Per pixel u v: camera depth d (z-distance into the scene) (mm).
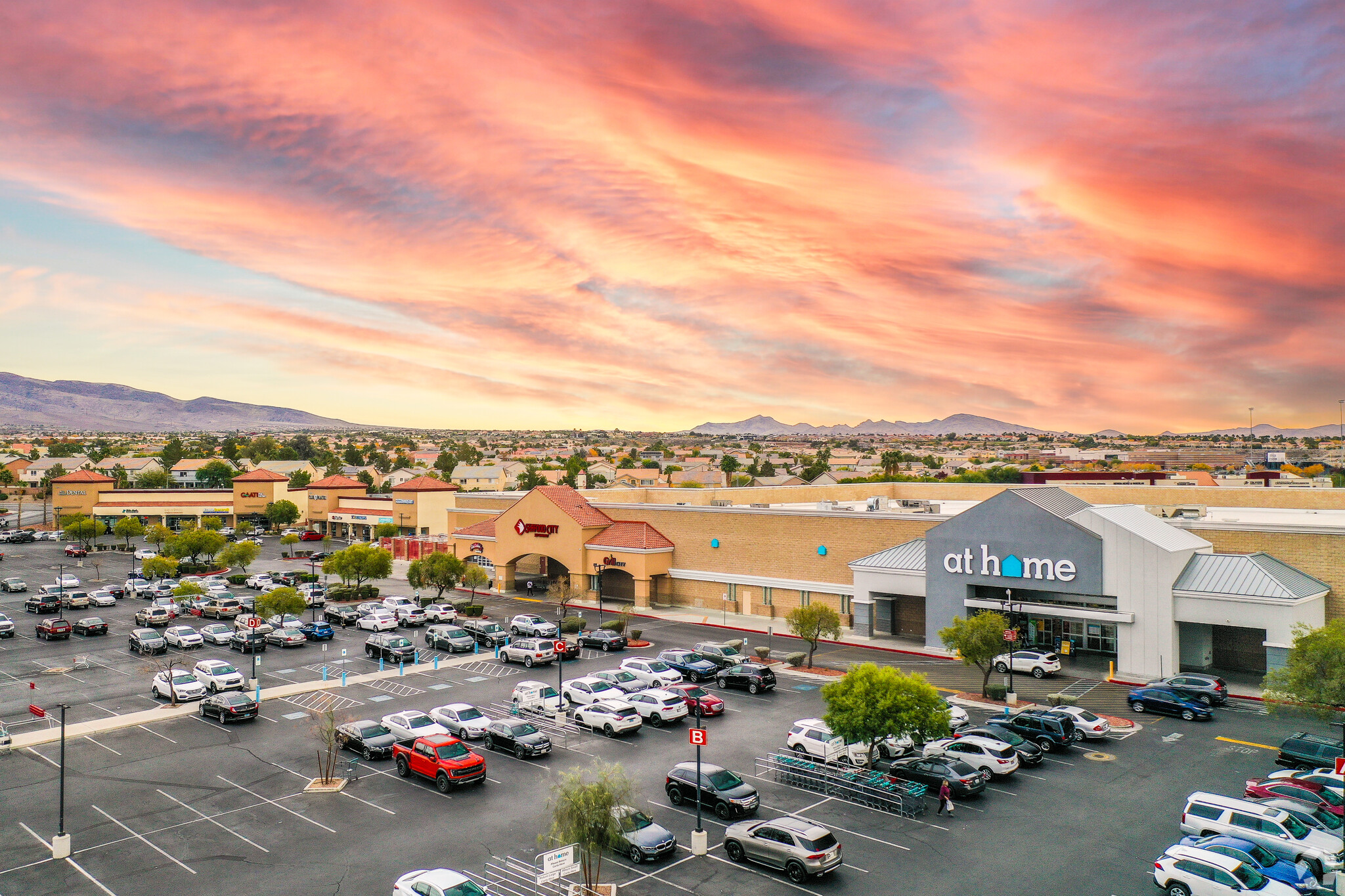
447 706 40750
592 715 40438
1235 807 27156
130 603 80250
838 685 33750
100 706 45156
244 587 88125
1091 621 53531
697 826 27594
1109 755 36625
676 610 74250
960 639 44781
